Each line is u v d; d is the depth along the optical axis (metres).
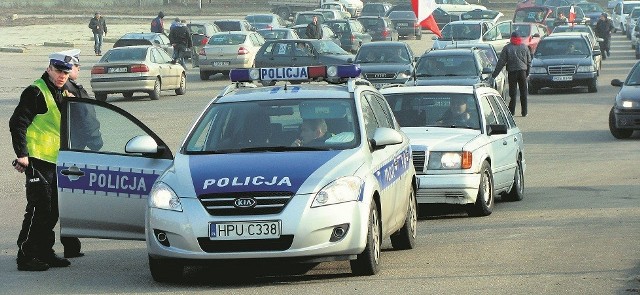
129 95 88.12
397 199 27.20
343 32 136.75
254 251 23.20
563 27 124.75
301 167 24.02
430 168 34.47
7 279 25.45
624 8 188.75
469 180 34.34
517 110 76.38
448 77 65.69
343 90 27.25
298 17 157.75
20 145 26.33
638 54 127.75
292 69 28.50
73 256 28.84
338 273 25.30
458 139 35.25
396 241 28.75
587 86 89.38
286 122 26.14
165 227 23.52
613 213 34.91
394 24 162.25
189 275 25.83
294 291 23.20
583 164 49.91
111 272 26.36
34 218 26.70
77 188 26.14
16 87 92.50
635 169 47.69
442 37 112.50
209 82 102.69
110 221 26.17
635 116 58.75
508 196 39.56
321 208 23.31
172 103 81.75
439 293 22.56
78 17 193.38
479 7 178.75
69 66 26.70
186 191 23.67
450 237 30.97
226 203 23.36
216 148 25.69
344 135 25.72
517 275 24.55
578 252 27.56
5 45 140.25
